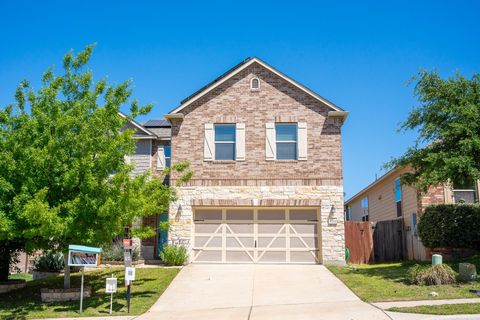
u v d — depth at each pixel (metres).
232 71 21.80
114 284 12.87
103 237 14.09
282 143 21.34
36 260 21.44
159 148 25.47
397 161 17.30
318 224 20.84
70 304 14.20
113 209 13.58
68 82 15.87
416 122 16.91
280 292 14.83
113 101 15.62
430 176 15.46
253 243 20.89
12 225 13.86
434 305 11.48
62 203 14.26
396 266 19.44
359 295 13.68
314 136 21.17
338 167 20.91
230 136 21.56
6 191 14.09
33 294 16.09
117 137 15.13
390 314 10.88
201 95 21.69
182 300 14.27
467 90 16.31
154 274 18.06
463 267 14.71
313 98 21.47
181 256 20.19
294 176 20.92
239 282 16.55
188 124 21.64
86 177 13.95
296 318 11.17
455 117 16.12
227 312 12.38
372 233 23.67
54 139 14.39
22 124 14.76
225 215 21.16
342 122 21.30
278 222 21.02
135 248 21.88
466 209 19.20
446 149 16.27
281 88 21.61
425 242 19.98
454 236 19.05
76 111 14.97
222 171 21.16
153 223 24.55
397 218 25.73
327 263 20.23
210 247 20.92
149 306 13.59
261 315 11.75
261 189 20.91
